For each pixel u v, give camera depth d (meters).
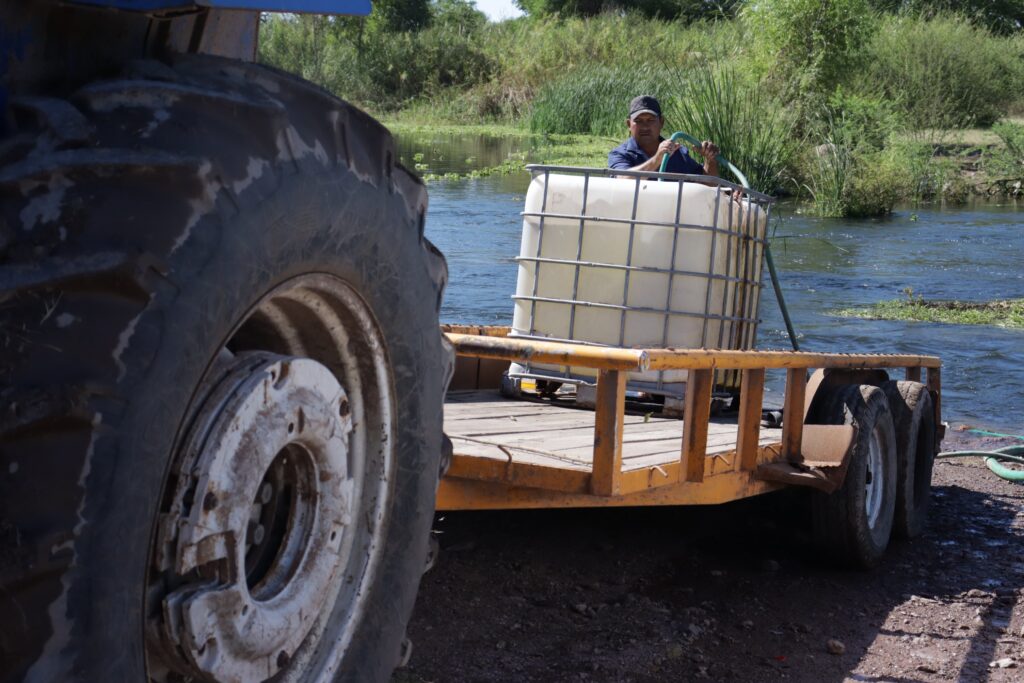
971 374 9.39
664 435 4.63
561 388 5.76
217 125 1.77
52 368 1.50
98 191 1.60
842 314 11.77
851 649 3.99
